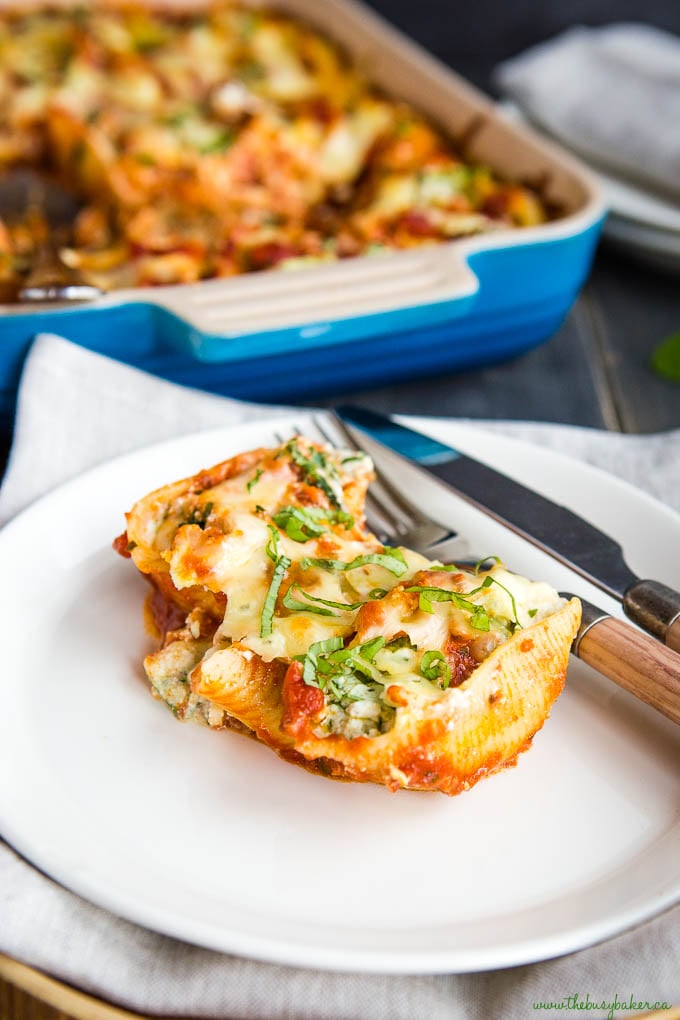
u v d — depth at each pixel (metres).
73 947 0.34
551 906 0.35
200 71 0.75
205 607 0.40
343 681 0.36
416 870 0.36
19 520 0.42
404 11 0.91
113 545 0.42
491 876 0.36
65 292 0.51
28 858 0.35
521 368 0.60
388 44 0.74
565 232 0.56
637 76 0.68
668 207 0.65
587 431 0.50
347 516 0.40
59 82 0.71
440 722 0.36
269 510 0.40
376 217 0.62
